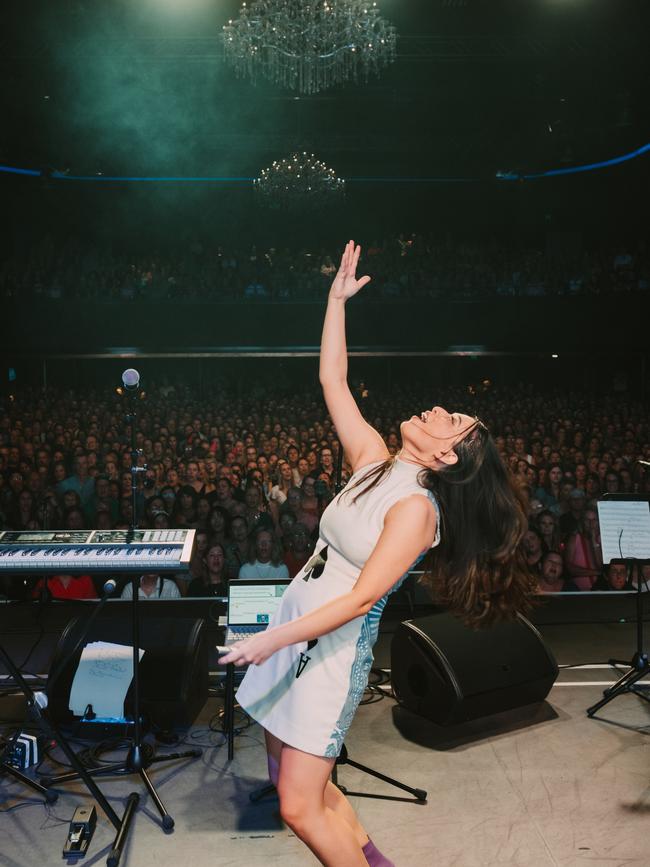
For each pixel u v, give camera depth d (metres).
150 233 18.95
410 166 18.67
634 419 12.04
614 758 3.34
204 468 7.84
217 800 3.02
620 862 2.59
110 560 2.79
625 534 3.94
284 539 5.91
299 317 15.05
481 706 3.63
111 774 3.20
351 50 8.34
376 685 4.17
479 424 1.80
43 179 16.53
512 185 18.62
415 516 1.65
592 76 13.91
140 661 3.55
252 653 1.44
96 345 14.94
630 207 17.66
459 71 14.56
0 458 8.55
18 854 2.64
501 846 2.69
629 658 4.59
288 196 12.86
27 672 4.28
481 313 15.05
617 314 14.90
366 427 2.10
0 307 14.85
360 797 3.03
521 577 1.82
